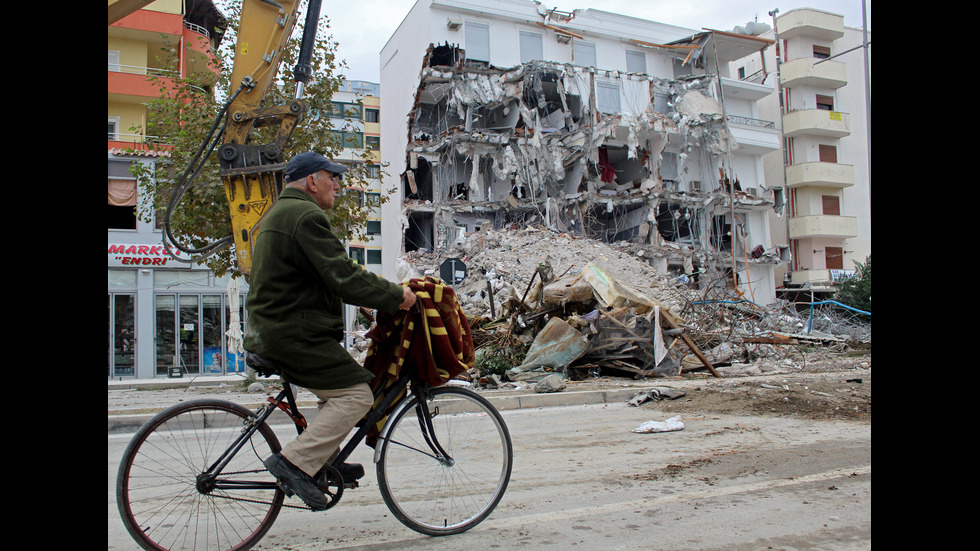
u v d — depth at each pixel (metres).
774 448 5.32
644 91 39.03
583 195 36.34
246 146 8.11
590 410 8.46
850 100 45.28
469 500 3.45
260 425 3.06
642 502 3.79
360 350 15.69
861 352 18.59
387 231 40.06
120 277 20.84
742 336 16.38
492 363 12.45
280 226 2.93
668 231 40.28
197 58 28.72
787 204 44.06
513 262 26.73
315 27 8.15
